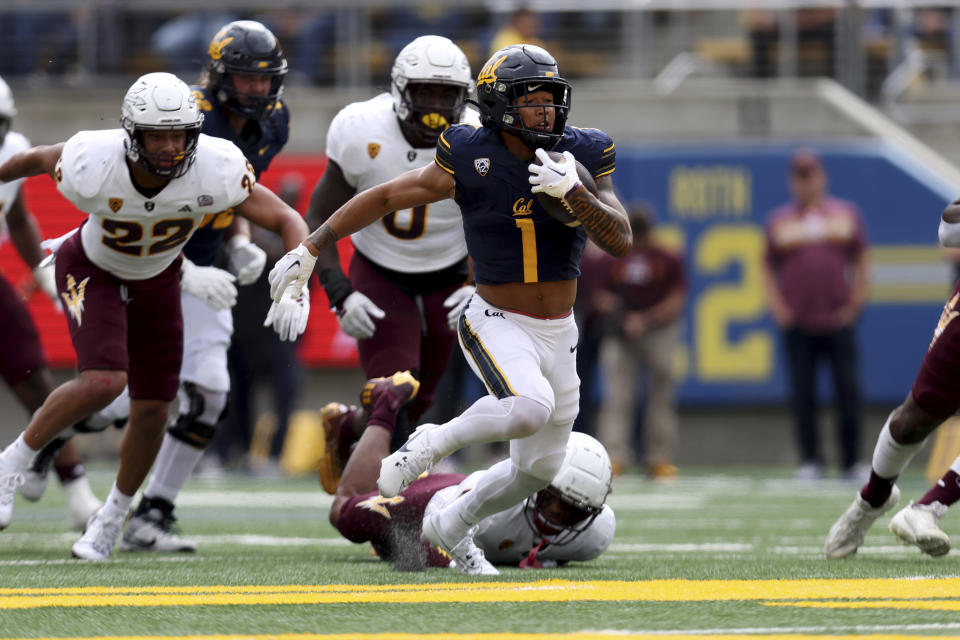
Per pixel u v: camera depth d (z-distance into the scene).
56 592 12.91
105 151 14.98
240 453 40.00
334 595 12.57
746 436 46.00
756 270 45.19
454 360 36.25
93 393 15.59
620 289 38.44
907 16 51.62
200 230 18.39
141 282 16.14
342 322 18.09
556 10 50.72
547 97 13.91
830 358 37.97
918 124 50.94
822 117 47.44
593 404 44.25
